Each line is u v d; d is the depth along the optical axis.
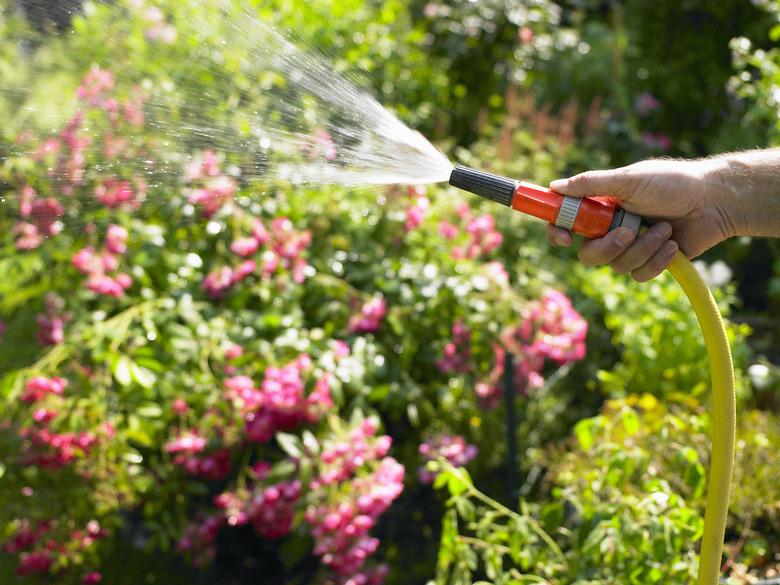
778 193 1.38
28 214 2.31
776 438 2.44
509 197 1.35
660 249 1.37
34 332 2.51
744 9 5.66
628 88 5.89
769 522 2.23
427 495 2.82
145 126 1.95
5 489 2.30
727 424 1.34
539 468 2.86
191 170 1.83
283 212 2.72
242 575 2.81
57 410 2.22
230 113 1.75
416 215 2.90
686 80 5.78
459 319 2.77
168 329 2.39
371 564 2.43
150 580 2.71
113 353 2.25
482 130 4.36
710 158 1.44
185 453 2.37
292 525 2.31
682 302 3.29
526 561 1.91
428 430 2.81
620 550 1.78
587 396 3.49
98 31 2.13
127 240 2.52
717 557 1.36
